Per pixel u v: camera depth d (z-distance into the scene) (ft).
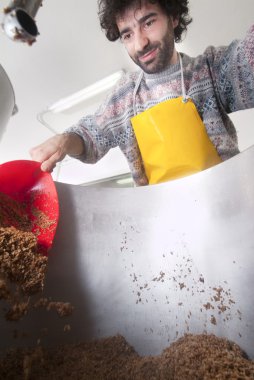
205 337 1.95
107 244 2.41
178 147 2.82
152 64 2.89
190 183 2.13
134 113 3.19
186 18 3.05
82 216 2.40
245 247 1.85
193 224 2.13
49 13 4.45
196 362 1.74
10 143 8.80
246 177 1.80
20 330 2.12
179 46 5.08
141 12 2.61
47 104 6.78
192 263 2.13
